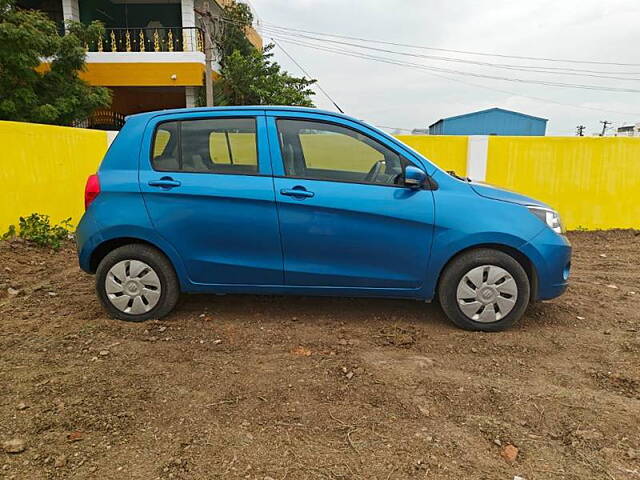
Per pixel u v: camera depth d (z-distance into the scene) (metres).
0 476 2.22
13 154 6.57
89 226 3.97
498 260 3.83
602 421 2.70
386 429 2.63
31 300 4.63
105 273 4.02
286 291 4.01
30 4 19.12
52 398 2.88
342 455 2.41
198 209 3.87
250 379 3.15
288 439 2.54
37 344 3.62
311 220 3.82
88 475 2.24
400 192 3.83
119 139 4.07
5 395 2.90
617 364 3.42
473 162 8.47
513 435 2.58
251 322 4.12
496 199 3.90
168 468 2.30
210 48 15.38
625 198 8.51
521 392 3.01
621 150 8.37
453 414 2.78
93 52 17.38
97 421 2.65
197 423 2.66
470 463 2.36
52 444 2.46
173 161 3.99
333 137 3.99
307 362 3.40
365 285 3.93
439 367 3.35
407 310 4.43
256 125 3.96
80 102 13.75
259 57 18.14
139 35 19.55
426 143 8.54
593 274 6.02
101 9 19.48
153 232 3.91
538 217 3.90
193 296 4.74
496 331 3.95
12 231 6.52
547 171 8.44
